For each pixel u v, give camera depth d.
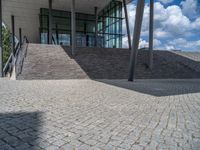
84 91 8.15
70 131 3.65
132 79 12.95
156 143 3.22
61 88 8.85
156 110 5.31
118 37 25.45
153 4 15.91
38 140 3.22
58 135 3.45
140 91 8.52
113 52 17.97
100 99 6.57
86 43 26.33
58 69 13.82
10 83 10.25
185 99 6.91
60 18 25.64
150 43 16.23
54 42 25.38
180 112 5.13
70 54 15.92
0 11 15.31
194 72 17.73
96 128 3.83
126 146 3.09
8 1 21.05
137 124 4.12
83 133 3.57
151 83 11.90
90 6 23.73
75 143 3.15
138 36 12.62
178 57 20.62
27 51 15.18
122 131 3.71
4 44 37.69
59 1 21.72
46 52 15.52
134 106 5.70
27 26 30.78
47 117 4.46
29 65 13.46
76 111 5.02
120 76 14.70
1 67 14.60
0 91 7.70
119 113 4.93
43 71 13.27
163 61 18.52
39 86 9.35
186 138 3.44
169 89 9.33
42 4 22.50
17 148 2.93
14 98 6.41
